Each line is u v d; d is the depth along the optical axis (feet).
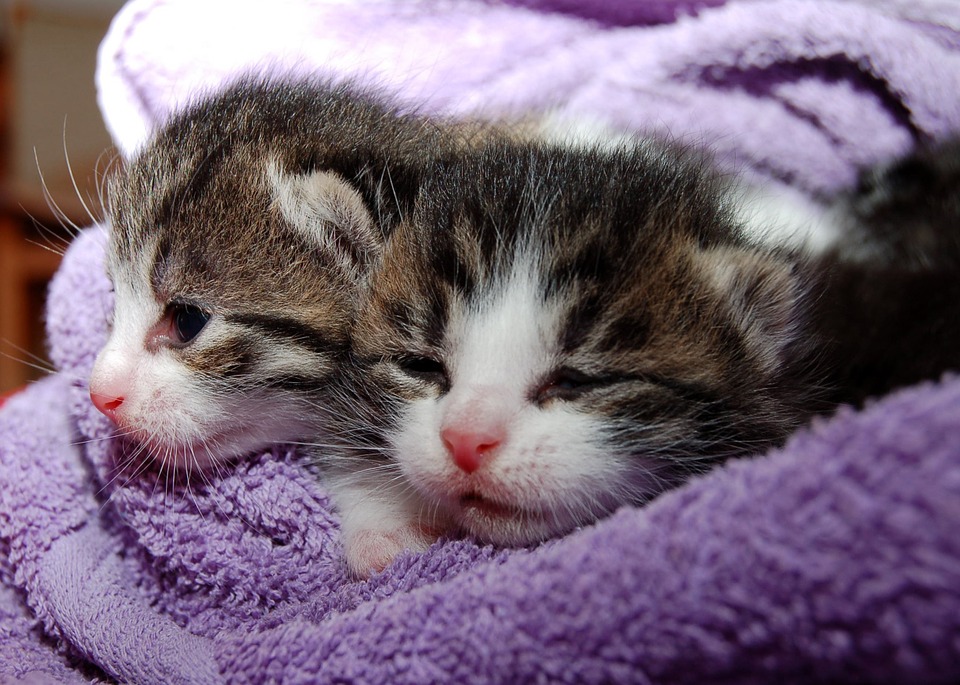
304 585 0.51
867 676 0.37
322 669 0.43
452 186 0.52
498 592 0.42
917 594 0.36
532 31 0.68
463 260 0.49
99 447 0.54
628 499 0.48
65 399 0.59
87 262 0.60
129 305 0.54
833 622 0.37
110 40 0.64
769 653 0.38
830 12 0.65
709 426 0.48
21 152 1.19
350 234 0.54
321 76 0.61
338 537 0.52
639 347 0.48
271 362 0.53
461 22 0.68
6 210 1.09
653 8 0.68
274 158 0.54
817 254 0.57
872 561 0.36
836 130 0.67
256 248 0.53
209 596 0.52
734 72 0.67
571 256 0.48
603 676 0.40
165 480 0.53
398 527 0.52
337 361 0.53
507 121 0.62
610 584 0.40
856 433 0.38
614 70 0.68
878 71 0.65
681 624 0.38
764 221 0.57
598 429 0.48
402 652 0.42
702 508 0.40
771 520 0.38
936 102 0.64
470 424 0.47
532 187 0.50
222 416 0.53
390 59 0.67
